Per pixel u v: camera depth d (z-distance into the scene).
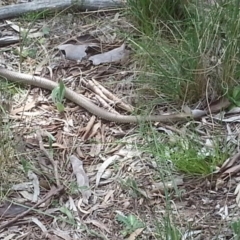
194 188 4.19
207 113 4.55
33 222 4.09
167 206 3.96
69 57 5.04
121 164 4.34
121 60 4.95
